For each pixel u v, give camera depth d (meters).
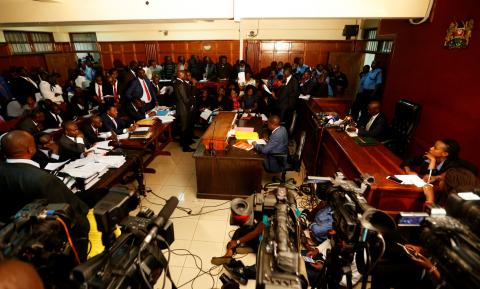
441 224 1.04
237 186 3.25
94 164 2.51
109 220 1.12
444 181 1.77
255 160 3.07
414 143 3.70
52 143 2.81
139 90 4.72
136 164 3.21
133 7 2.67
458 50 2.90
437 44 3.25
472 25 2.71
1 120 4.17
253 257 2.46
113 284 0.97
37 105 4.05
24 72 5.88
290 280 0.97
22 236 1.03
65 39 9.71
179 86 4.36
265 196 1.63
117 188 1.26
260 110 5.86
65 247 1.20
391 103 4.39
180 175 3.97
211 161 3.13
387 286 1.76
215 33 9.30
